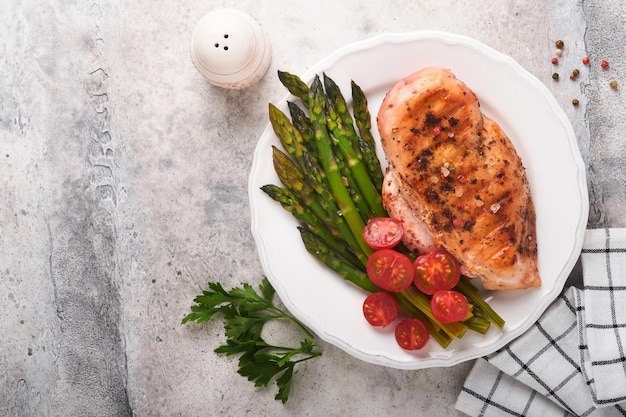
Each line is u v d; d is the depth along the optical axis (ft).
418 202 2.24
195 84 2.53
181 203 2.55
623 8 2.41
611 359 2.32
